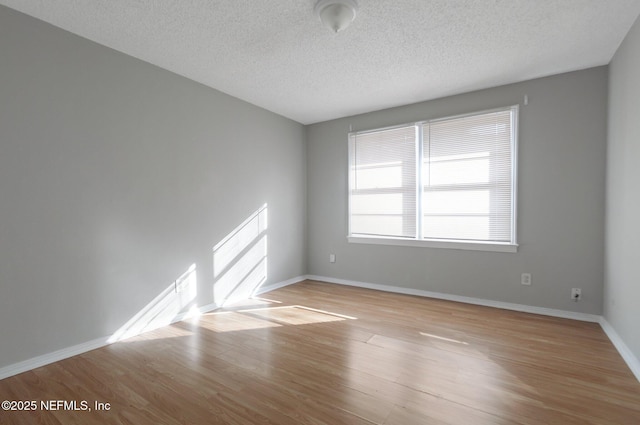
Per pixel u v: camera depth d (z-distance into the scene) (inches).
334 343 99.9
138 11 82.2
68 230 91.4
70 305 91.7
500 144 132.9
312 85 131.9
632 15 83.8
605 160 113.8
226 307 137.3
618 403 68.2
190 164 125.1
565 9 81.9
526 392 72.5
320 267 188.1
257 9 81.6
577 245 119.5
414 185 153.9
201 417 64.6
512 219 131.4
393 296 153.1
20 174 82.4
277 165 170.1
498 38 95.8
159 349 96.1
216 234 136.2
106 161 99.6
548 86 123.0
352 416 64.6
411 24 88.2
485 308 133.7
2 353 79.7
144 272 110.1
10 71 80.6
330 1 76.5
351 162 174.6
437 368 83.7
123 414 65.6
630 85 89.3
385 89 136.0
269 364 86.4
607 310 109.7
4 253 79.9
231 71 118.3
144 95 109.6
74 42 92.3
